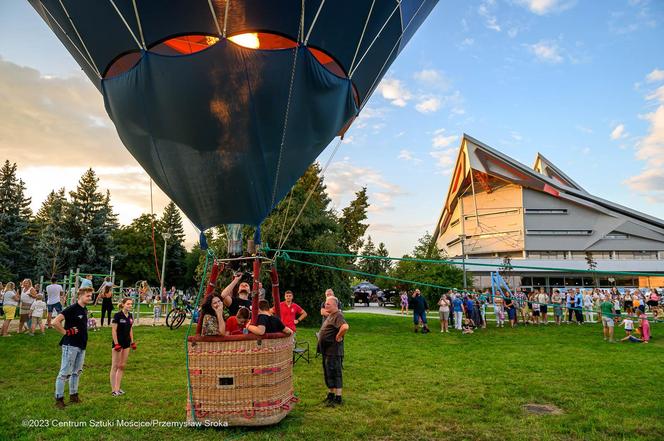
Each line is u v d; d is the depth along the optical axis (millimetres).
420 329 16047
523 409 5750
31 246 45125
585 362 9117
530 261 58562
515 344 12047
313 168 31078
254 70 4977
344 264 20047
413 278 28094
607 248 59969
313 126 5602
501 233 62844
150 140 5348
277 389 4898
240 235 5746
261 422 4719
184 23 4949
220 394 4773
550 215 61438
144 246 51969
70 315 5664
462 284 27391
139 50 5191
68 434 4539
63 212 43438
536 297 18859
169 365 8312
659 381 7344
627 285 54750
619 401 6113
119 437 4465
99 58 5445
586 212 60906
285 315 7887
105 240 43719
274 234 18375
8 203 47438
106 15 5113
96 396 6066
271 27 5074
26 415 5133
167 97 5012
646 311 23422
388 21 6086
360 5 5559
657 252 59438
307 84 5320
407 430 4836
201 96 4965
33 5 5820
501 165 61906
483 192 65750
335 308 6016
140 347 10062
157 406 5605
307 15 5176
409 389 6711
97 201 45094
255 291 5102
